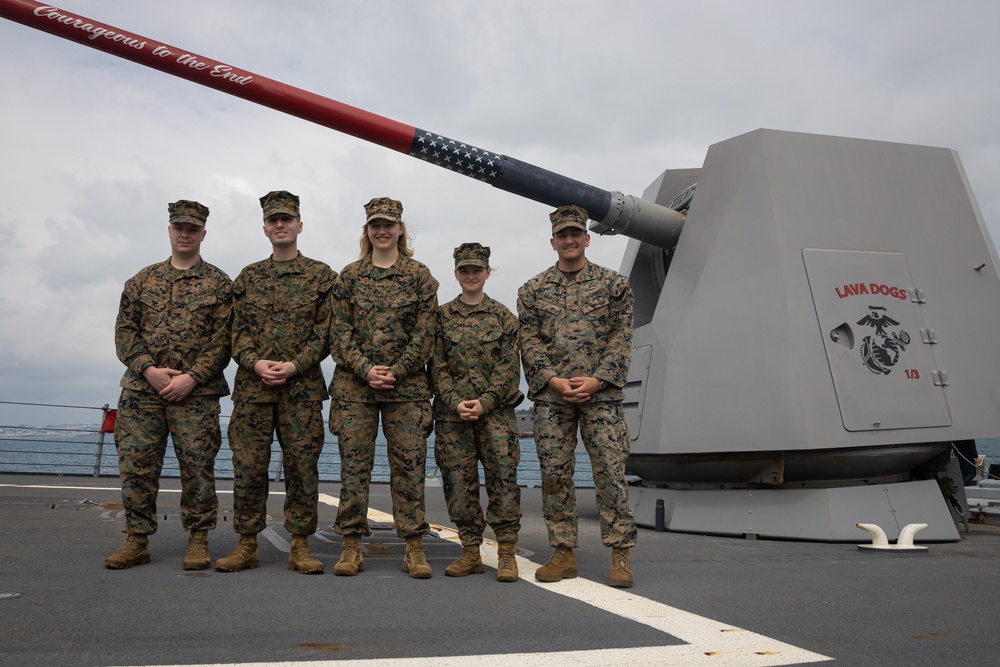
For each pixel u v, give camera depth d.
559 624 2.26
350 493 3.20
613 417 3.15
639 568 3.39
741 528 4.75
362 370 3.17
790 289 4.67
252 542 3.28
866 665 1.87
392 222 3.37
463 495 3.27
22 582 2.71
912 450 4.73
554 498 3.17
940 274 5.06
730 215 5.05
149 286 3.34
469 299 3.47
